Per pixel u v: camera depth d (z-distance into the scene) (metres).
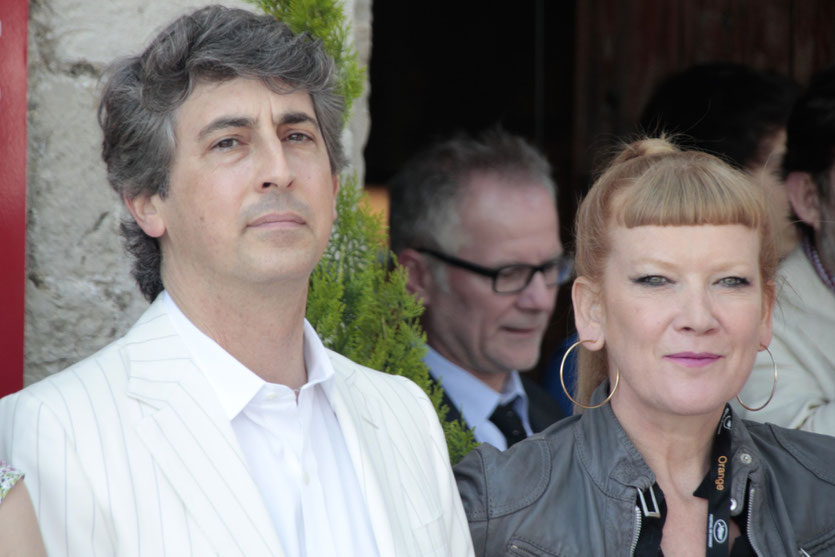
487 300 10.81
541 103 15.63
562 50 15.59
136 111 5.62
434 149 11.16
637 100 15.19
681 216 6.39
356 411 6.20
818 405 8.73
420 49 15.38
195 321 5.74
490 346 10.88
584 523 6.72
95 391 5.35
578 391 7.44
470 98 15.54
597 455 6.85
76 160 7.98
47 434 5.13
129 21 8.10
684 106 11.77
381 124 15.30
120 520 5.07
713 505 6.67
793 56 15.28
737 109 11.37
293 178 5.57
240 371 5.66
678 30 15.16
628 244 6.54
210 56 5.48
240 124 5.54
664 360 6.43
